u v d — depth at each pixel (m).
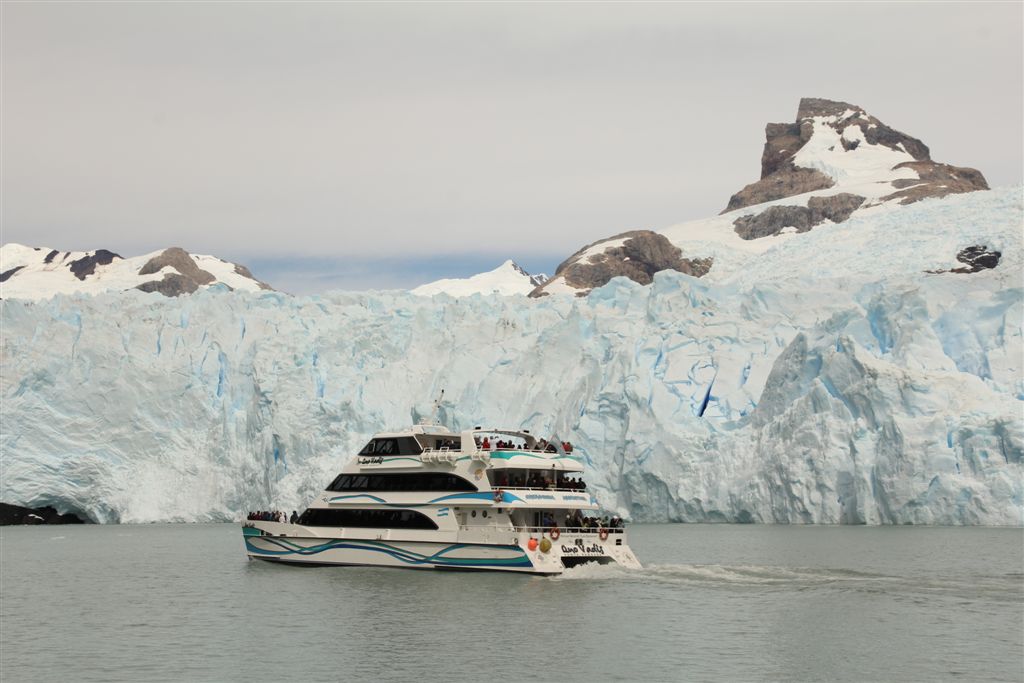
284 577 59.94
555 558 55.78
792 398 103.31
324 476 108.12
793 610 47.91
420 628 44.28
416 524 58.59
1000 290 105.19
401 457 59.47
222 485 117.56
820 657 39.03
